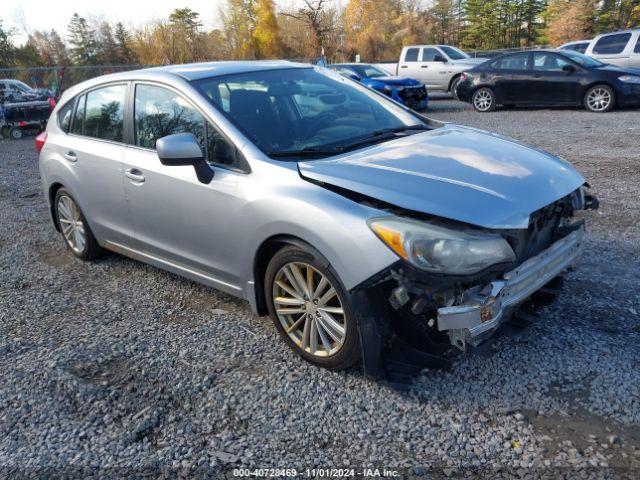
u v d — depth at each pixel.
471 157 3.26
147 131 4.08
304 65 4.50
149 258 4.33
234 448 2.69
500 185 2.93
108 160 4.33
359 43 52.97
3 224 6.65
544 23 59.22
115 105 4.40
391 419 2.80
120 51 59.25
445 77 18.67
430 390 2.99
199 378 3.26
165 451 2.70
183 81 3.86
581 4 50.09
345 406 2.92
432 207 2.71
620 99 13.34
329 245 2.87
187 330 3.84
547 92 14.32
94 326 4.00
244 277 3.49
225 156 3.50
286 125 3.67
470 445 2.59
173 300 4.34
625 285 4.04
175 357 3.51
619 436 2.58
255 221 3.23
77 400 3.13
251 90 3.88
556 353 3.24
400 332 3.00
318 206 2.94
